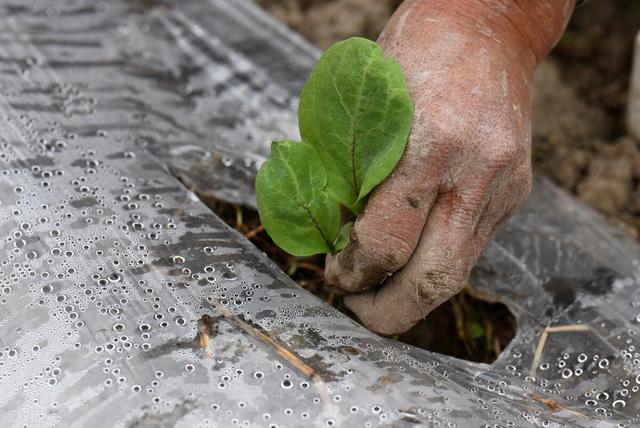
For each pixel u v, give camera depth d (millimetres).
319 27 897
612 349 622
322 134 585
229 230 638
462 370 610
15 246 605
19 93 700
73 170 651
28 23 776
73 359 567
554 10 611
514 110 589
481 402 583
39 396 556
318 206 589
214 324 585
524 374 616
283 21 903
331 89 577
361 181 585
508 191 593
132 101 731
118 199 640
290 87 783
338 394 565
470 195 576
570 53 865
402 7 609
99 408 552
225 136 740
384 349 596
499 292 660
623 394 603
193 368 567
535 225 701
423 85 577
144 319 583
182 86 772
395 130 571
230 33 818
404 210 572
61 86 721
